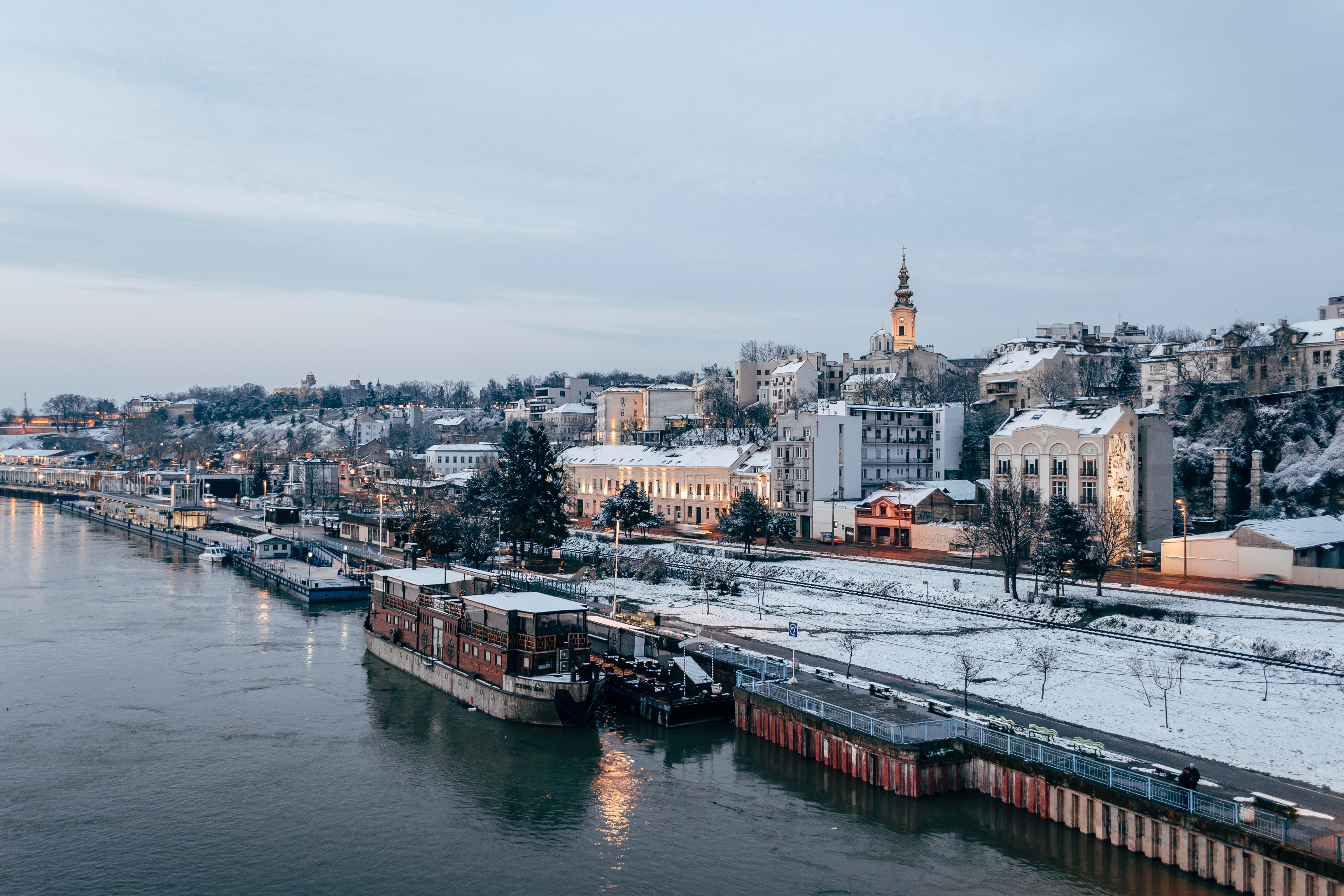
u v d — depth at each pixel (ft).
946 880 162.40
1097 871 164.45
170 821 190.39
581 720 243.19
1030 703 223.71
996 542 357.61
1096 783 168.86
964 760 193.98
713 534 570.46
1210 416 540.93
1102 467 417.90
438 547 489.26
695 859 172.76
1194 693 227.40
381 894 162.20
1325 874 136.26
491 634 261.24
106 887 164.66
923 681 245.65
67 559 578.25
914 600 355.56
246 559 550.36
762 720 233.96
